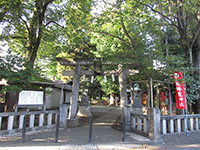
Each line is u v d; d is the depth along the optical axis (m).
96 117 12.33
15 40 11.69
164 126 6.26
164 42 10.35
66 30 10.34
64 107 7.96
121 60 7.19
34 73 7.10
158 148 5.05
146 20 8.60
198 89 9.29
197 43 9.76
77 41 11.55
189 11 9.64
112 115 13.65
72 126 8.20
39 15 9.92
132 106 12.52
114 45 11.19
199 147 5.29
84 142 5.38
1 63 6.26
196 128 7.32
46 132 6.86
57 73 16.41
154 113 5.80
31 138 5.80
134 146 5.10
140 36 7.49
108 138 6.02
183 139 6.31
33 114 6.85
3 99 7.73
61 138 5.87
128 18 9.05
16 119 7.53
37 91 7.40
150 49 7.19
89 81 25.16
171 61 7.12
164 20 10.41
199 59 9.70
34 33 9.59
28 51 9.61
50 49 13.48
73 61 8.73
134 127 7.18
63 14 10.42
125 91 8.51
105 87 24.16
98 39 12.05
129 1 9.09
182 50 9.79
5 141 5.33
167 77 7.76
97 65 8.62
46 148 4.63
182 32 9.74
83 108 13.62
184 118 6.86
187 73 8.59
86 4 9.70
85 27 9.66
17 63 6.66
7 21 8.61
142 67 7.50
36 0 9.20
